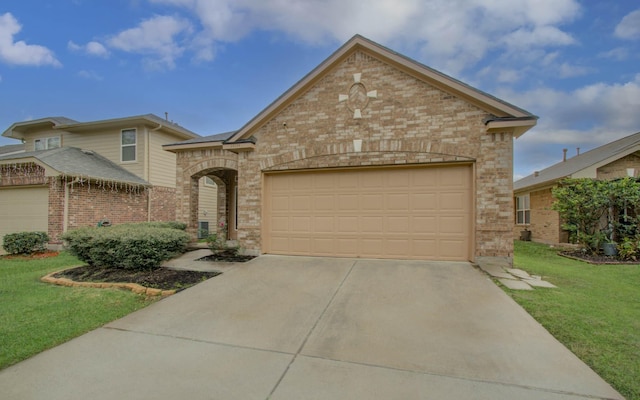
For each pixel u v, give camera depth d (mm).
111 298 5367
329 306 4738
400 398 2578
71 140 15531
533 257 9914
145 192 14281
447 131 7113
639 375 2900
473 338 3639
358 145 7668
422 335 3736
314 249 8094
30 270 7984
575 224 10688
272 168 8297
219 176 12859
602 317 4285
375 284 5684
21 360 3275
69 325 4211
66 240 7500
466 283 5652
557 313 4398
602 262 8812
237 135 8484
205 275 6586
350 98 7766
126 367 3115
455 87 6945
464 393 2635
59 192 11141
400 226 7520
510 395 2607
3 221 12141
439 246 7281
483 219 6895
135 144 14500
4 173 12047
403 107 7402
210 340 3713
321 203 8078
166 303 5031
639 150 10977
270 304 4887
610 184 9953
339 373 2963
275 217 8445
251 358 3273
